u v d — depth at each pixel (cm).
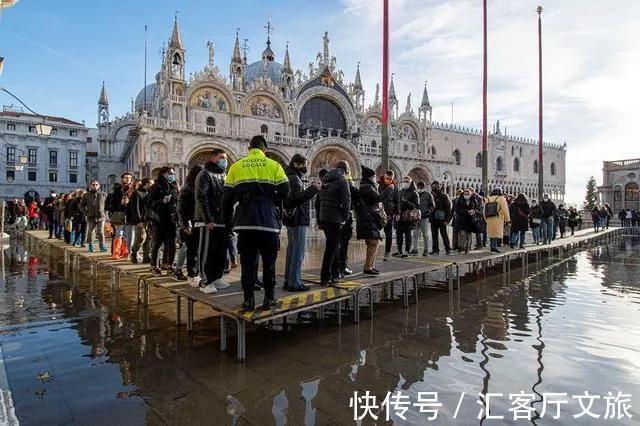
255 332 784
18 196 6788
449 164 7931
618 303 1016
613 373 591
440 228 1433
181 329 795
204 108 5291
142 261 1221
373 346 705
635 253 2156
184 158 4822
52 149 7106
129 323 834
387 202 1266
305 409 486
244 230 647
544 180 10356
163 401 506
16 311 922
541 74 3406
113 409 486
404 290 986
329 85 6575
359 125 7044
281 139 5616
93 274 1340
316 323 846
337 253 917
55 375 582
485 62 2684
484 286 1245
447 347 701
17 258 1841
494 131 9494
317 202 900
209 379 569
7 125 6744
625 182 6912
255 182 649
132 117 7075
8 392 502
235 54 5978
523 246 1706
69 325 817
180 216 877
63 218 2016
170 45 5062
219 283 846
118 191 1337
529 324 838
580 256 2022
